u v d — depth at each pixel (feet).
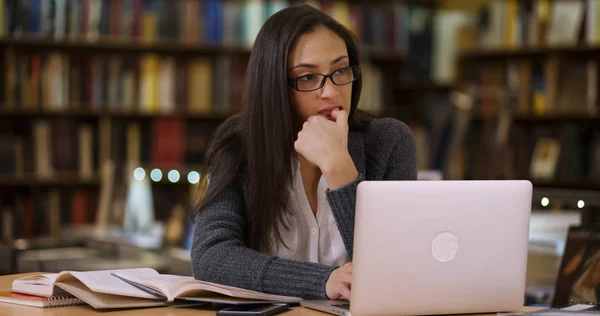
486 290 5.49
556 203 8.15
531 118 18.21
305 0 18.81
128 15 18.19
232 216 6.68
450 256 5.35
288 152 6.65
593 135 17.21
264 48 6.66
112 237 13.67
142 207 14.49
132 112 18.13
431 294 5.34
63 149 17.95
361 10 19.35
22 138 17.83
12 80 17.57
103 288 5.72
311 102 6.61
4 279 6.94
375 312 5.24
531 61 18.58
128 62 18.93
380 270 5.19
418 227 5.24
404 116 20.11
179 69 18.28
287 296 5.95
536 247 8.25
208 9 18.43
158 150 18.29
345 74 6.74
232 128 7.07
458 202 5.33
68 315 5.48
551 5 18.01
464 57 19.54
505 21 18.53
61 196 18.12
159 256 12.21
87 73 17.99
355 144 7.07
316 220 6.93
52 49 18.48
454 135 17.42
